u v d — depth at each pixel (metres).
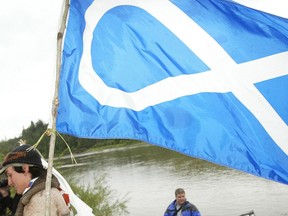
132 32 3.66
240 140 3.49
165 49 3.63
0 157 9.94
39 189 2.82
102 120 3.42
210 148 3.45
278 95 3.59
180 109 3.51
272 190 20.61
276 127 3.55
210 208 18.61
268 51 3.65
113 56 3.58
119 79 3.54
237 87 3.58
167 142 3.44
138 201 22.38
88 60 3.54
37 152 3.01
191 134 3.47
